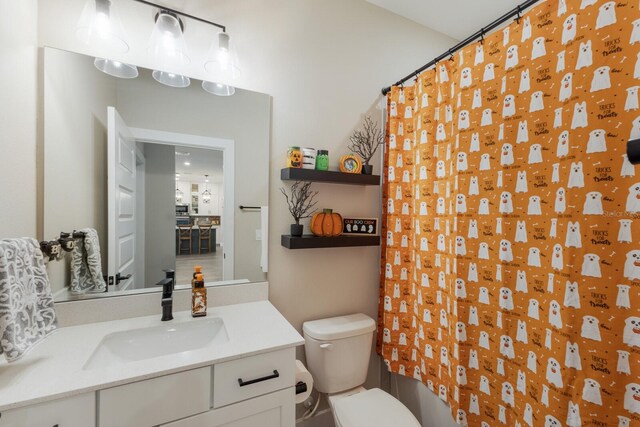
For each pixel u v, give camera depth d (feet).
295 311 5.32
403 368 5.66
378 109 6.14
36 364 2.73
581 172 3.13
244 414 3.05
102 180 3.97
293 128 5.23
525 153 3.71
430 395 5.24
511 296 3.89
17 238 2.76
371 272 6.12
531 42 3.62
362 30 5.90
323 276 5.57
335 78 5.62
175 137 4.39
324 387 4.81
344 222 5.59
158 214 4.37
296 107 5.24
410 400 5.74
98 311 3.82
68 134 3.73
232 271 4.78
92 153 3.89
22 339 2.53
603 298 2.99
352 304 5.90
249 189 4.89
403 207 5.75
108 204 4.02
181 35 4.03
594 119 3.03
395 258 5.76
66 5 3.68
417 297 5.41
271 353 3.18
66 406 2.34
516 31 3.78
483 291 4.20
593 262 3.05
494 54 4.03
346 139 5.77
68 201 3.74
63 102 3.69
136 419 2.58
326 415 5.43
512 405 3.86
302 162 5.01
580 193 3.14
